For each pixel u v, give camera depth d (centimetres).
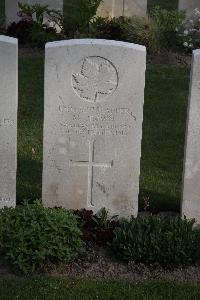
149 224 300
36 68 488
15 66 297
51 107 304
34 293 269
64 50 296
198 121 301
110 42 296
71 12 629
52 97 302
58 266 286
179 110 444
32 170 365
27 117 425
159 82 478
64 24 520
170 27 530
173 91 468
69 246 287
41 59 501
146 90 467
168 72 494
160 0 705
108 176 313
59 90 301
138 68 298
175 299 268
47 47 296
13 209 297
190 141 304
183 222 299
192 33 532
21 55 504
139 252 288
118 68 298
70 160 311
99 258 294
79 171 313
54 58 297
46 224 284
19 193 340
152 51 519
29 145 391
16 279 277
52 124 306
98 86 301
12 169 312
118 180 314
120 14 554
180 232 293
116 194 316
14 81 299
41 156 380
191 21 535
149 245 289
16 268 281
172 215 332
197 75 295
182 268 288
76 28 519
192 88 297
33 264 279
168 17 534
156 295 270
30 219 287
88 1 520
